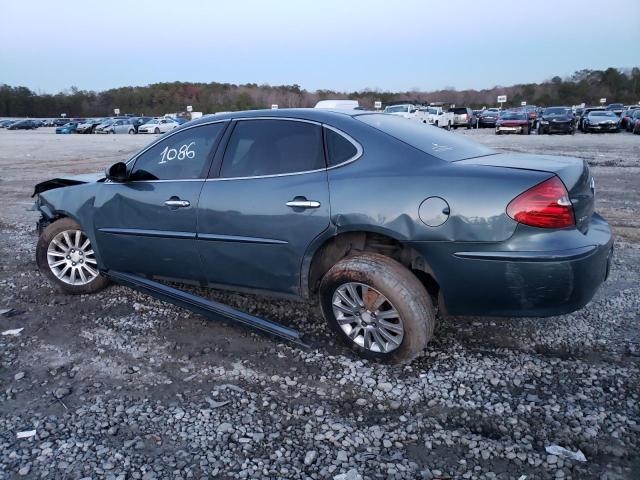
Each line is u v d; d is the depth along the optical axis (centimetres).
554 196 308
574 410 303
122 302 477
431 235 322
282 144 381
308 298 379
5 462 267
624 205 872
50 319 444
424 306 339
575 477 254
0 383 344
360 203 338
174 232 415
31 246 677
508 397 318
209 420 301
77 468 262
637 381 330
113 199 448
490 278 317
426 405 313
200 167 411
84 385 340
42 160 1944
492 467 262
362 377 343
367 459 268
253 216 375
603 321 414
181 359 372
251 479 255
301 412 308
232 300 466
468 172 322
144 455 272
